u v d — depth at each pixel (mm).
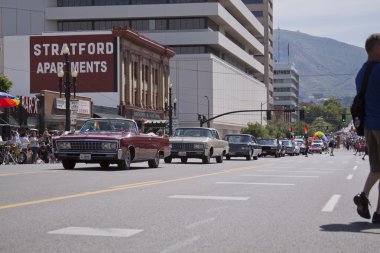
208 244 6344
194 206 9602
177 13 88438
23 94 60812
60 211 8727
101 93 59875
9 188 12273
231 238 6727
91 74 60062
